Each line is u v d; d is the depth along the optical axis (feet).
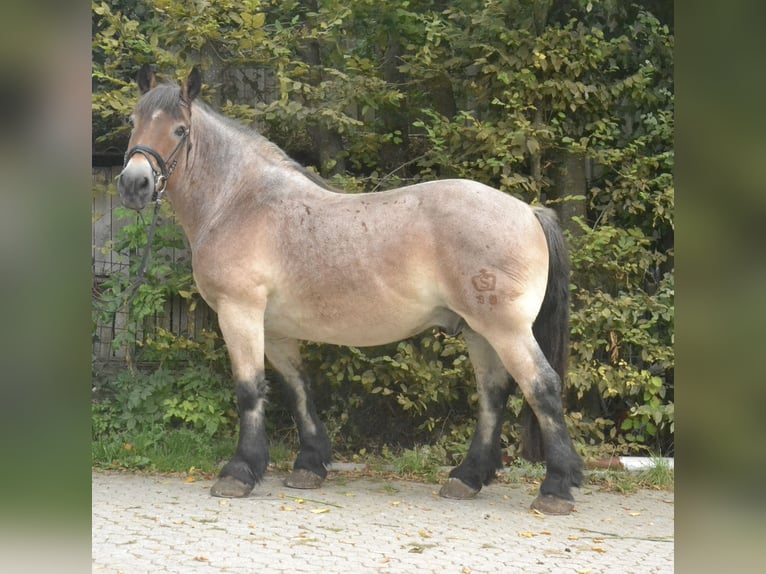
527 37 18.94
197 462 17.51
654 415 18.13
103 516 13.44
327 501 15.03
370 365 19.36
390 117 21.01
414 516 14.07
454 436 19.10
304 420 16.44
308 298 14.78
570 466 14.14
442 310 14.65
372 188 19.92
